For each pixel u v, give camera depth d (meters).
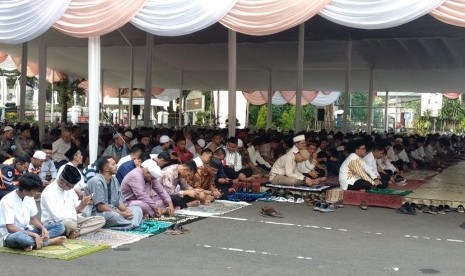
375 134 17.36
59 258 4.84
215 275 4.50
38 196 7.78
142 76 24.97
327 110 35.12
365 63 18.80
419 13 7.41
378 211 8.03
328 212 7.80
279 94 31.03
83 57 20.25
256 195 8.80
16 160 7.53
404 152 13.64
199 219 7.00
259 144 11.21
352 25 7.82
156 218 6.86
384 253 5.48
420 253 5.52
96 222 5.84
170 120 36.59
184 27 8.20
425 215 7.77
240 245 5.63
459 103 39.94
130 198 6.78
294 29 14.08
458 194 9.03
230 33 11.66
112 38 16.33
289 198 8.78
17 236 4.96
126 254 5.11
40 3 8.01
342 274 4.66
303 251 5.45
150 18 8.23
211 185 8.47
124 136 10.14
